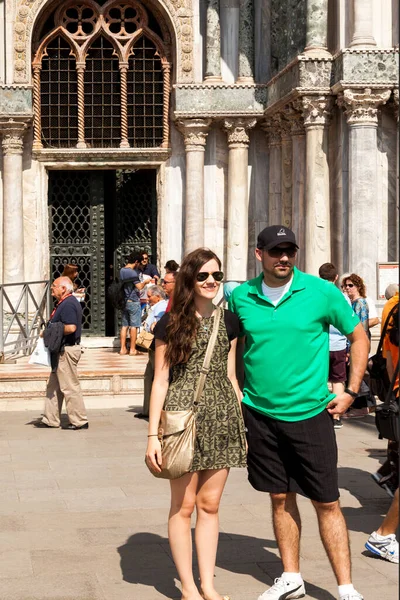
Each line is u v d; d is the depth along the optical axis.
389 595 5.58
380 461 9.63
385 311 7.22
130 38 19.77
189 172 19.45
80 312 11.88
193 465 5.27
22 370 14.83
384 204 16.05
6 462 9.76
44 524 7.27
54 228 20.36
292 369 5.35
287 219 18.33
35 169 19.78
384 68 15.37
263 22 19.28
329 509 5.37
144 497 8.17
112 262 21.12
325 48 16.20
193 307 5.36
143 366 15.64
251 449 5.50
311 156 16.23
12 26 19.20
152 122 19.98
